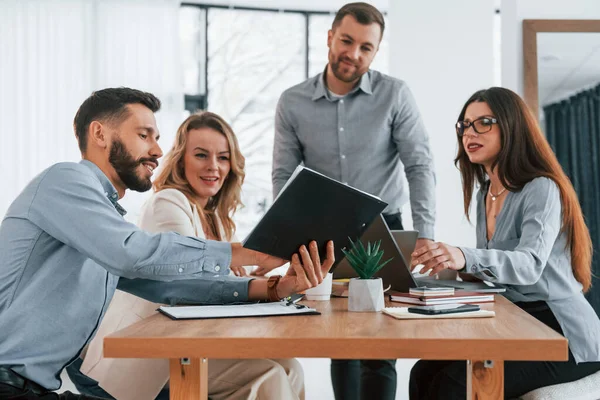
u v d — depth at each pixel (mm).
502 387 1451
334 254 1924
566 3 5090
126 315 2201
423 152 3523
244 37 7578
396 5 6047
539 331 1482
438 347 1402
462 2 6008
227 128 2830
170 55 6938
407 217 6207
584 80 5031
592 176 4965
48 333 1729
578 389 2043
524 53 5102
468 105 2547
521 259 2129
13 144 6746
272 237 1803
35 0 6781
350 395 3285
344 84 3477
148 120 1961
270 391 1987
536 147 2408
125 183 1989
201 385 1514
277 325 1600
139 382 2064
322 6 7551
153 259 1722
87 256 1763
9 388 1647
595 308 4621
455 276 2547
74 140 6820
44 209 1745
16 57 6750
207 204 2936
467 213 2721
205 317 1715
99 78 6855
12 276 1740
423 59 6039
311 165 3590
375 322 1636
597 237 4871
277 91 7629
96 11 6875
